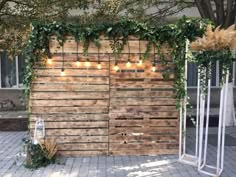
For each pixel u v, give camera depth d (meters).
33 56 3.25
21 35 4.87
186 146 3.80
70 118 3.35
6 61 6.94
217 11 4.88
